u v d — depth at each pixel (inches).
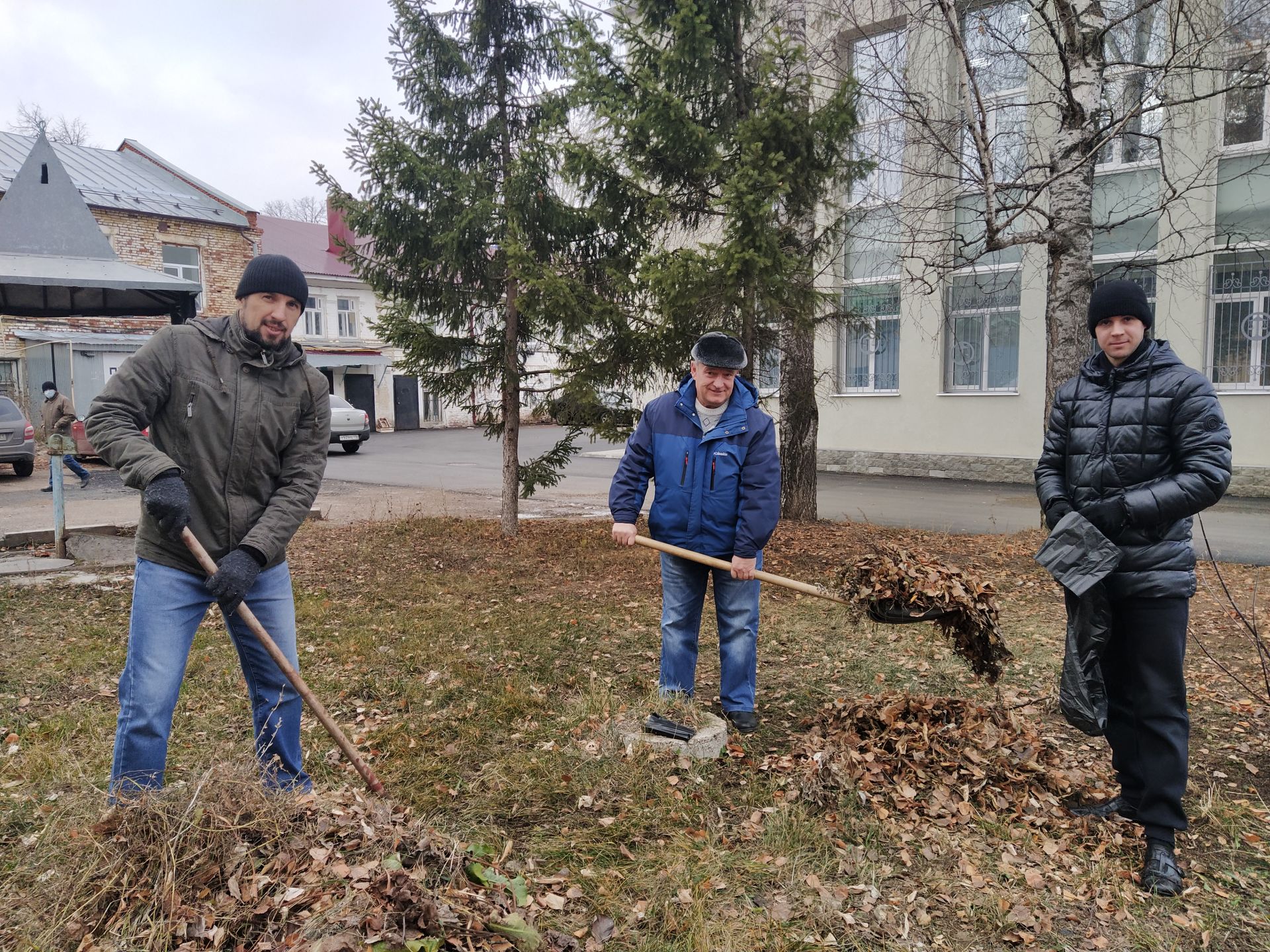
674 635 162.1
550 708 168.4
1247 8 342.0
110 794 97.3
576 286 312.0
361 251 341.7
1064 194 316.2
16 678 181.8
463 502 524.7
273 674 116.8
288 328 111.8
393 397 1386.6
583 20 311.0
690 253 288.0
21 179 335.6
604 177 323.6
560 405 360.8
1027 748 139.5
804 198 306.3
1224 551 346.0
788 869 110.0
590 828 120.5
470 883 91.2
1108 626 114.5
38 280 320.2
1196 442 108.9
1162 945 96.5
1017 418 593.6
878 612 145.9
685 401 156.2
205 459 106.9
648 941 95.3
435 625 231.3
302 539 370.0
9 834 114.9
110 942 81.5
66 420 553.9
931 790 131.1
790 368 411.2
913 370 639.8
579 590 280.1
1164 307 532.1
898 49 349.7
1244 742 153.7
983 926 100.4
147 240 968.9
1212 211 509.4
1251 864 114.3
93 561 316.2
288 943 77.5
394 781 134.3
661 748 141.8
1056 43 297.0
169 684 105.7
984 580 146.0
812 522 409.4
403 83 333.7
